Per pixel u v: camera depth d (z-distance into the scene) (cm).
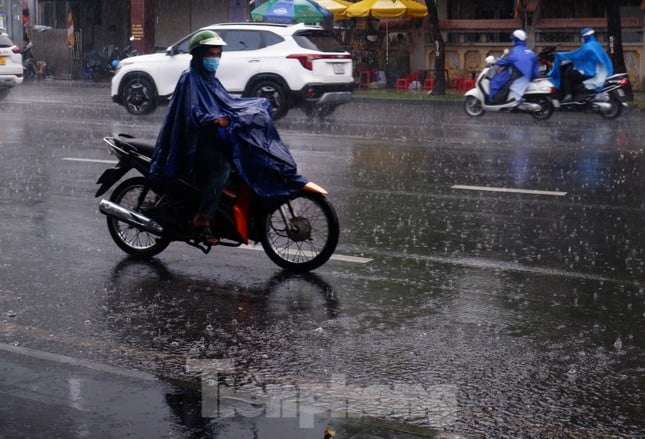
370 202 1050
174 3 3606
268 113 734
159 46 3647
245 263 785
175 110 727
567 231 904
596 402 495
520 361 555
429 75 3069
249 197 742
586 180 1198
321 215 785
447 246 842
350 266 773
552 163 1347
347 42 3078
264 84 1923
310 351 572
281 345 583
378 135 1716
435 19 2692
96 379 522
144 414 475
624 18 2806
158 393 504
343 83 1967
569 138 1661
